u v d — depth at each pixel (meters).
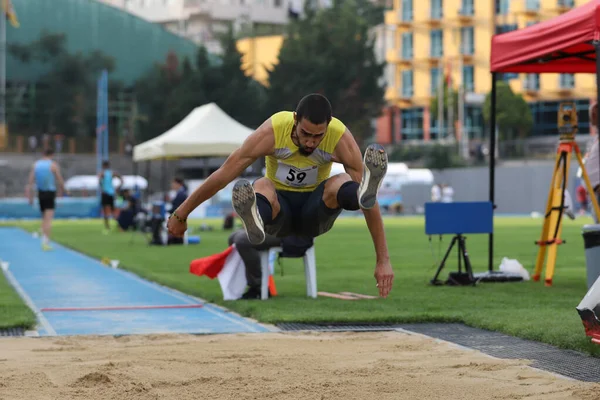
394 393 8.58
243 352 11.05
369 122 123.25
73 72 143.12
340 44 122.19
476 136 118.50
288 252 17.28
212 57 154.12
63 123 141.88
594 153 19.50
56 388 8.90
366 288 19.20
